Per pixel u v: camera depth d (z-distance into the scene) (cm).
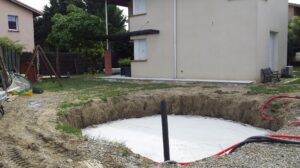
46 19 3472
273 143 582
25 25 2453
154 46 1834
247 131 960
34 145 627
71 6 2573
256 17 1449
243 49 1499
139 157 591
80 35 2150
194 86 1431
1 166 520
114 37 2000
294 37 2438
